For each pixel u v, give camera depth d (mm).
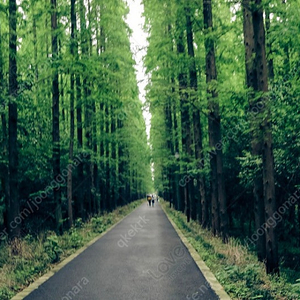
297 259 12672
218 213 14609
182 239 14570
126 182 46656
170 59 14711
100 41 21531
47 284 7309
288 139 9594
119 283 7340
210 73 13469
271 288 6555
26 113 15211
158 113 28016
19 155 15039
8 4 12047
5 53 13461
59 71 13266
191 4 13633
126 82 21172
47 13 14633
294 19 9633
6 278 7414
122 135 28109
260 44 8055
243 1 8531
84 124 19938
